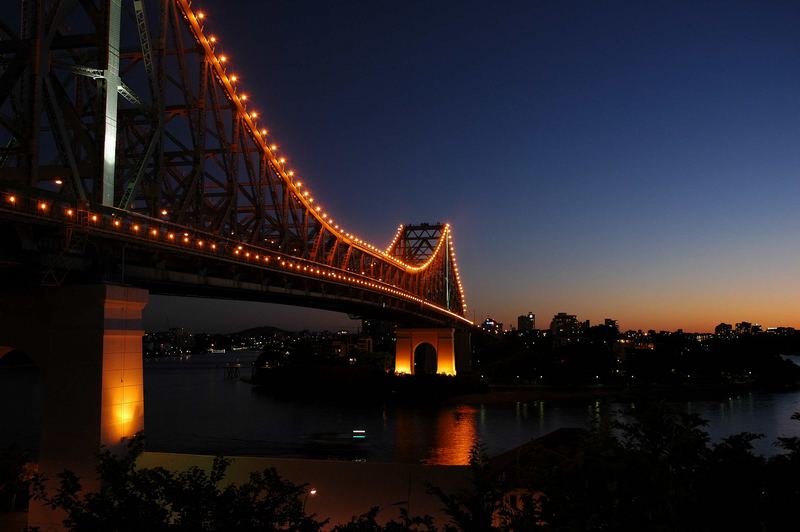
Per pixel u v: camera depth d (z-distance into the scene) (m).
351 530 13.69
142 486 14.57
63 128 34.09
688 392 154.75
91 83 39.78
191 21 48.62
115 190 39.88
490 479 13.33
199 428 98.12
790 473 12.45
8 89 32.72
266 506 14.57
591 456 12.38
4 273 34.25
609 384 173.62
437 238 175.62
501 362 187.00
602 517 11.84
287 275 59.25
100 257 34.47
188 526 13.62
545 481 12.54
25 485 17.59
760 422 105.25
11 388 143.25
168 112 46.00
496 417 113.31
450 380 147.50
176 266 44.12
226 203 52.19
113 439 33.28
